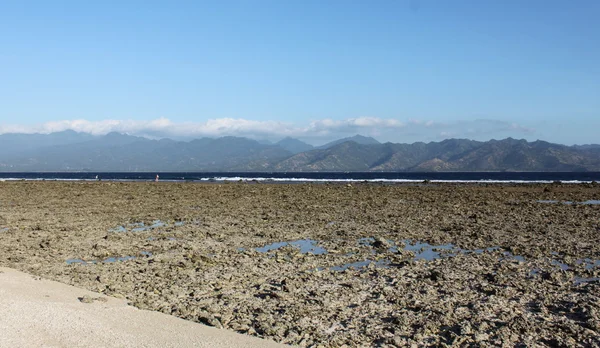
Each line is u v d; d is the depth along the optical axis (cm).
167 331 874
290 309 1103
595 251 1723
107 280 1352
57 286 1215
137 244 1892
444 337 952
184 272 1440
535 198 3834
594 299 1164
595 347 892
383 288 1268
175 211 3008
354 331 980
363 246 1847
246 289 1273
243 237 2055
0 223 2469
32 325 860
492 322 1022
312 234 2125
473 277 1383
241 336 881
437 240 1956
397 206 3238
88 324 886
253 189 5022
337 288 1277
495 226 2314
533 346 899
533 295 1210
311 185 5934
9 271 1387
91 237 2061
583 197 3916
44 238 2027
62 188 5234
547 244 1853
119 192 4631
